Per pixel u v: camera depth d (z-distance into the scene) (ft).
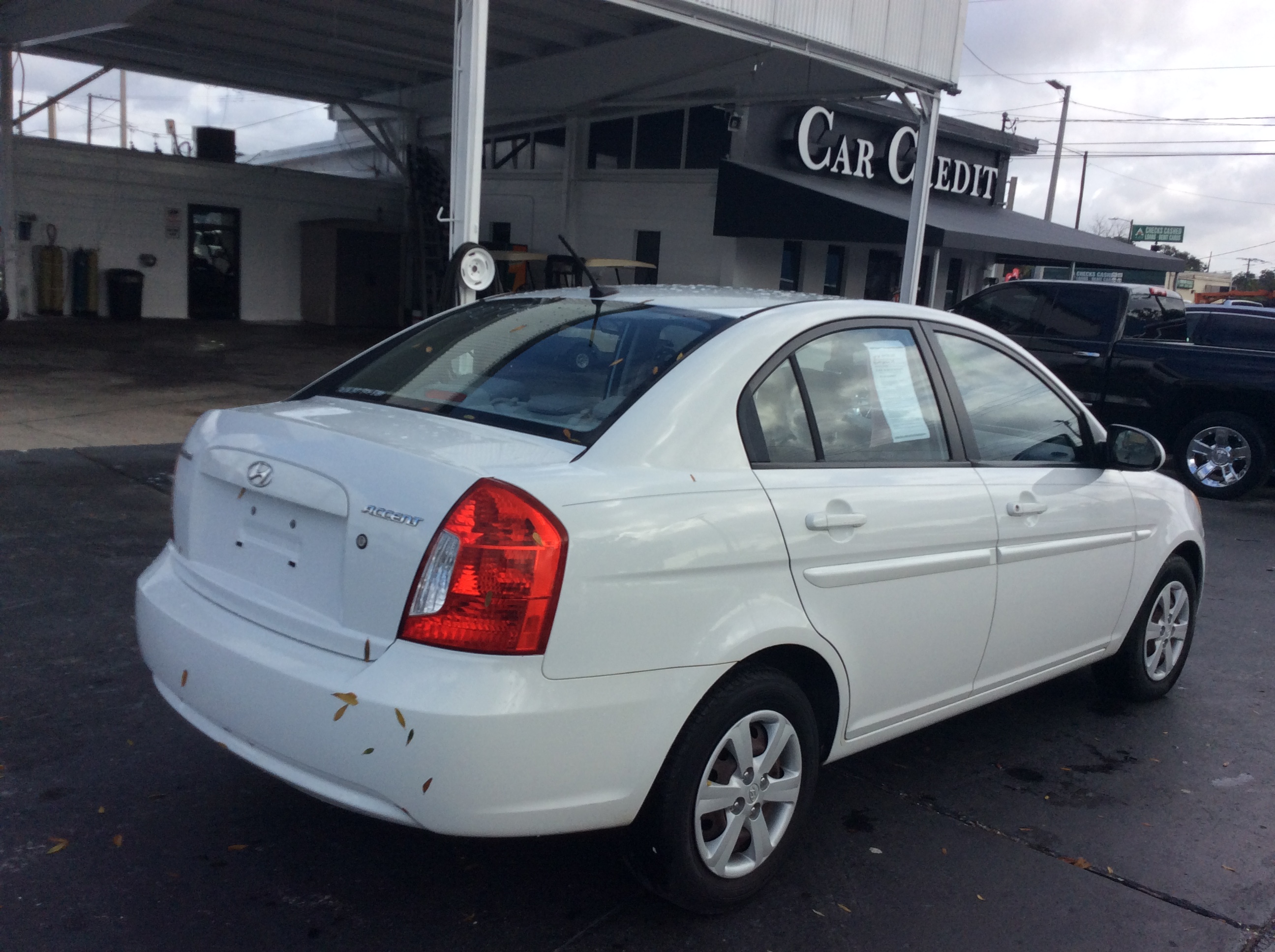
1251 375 32.22
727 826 9.11
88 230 60.03
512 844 10.36
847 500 9.75
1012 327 36.68
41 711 12.40
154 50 55.77
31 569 17.16
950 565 10.81
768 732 9.34
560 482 7.98
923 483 10.68
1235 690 16.37
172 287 63.93
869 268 71.82
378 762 7.52
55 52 56.44
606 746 8.01
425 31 49.75
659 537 8.24
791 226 55.72
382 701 7.47
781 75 49.44
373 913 9.09
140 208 61.82
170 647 9.04
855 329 10.82
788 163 61.82
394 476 7.95
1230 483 33.06
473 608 7.51
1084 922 9.72
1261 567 24.59
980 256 79.36
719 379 9.31
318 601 8.23
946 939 9.30
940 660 11.10
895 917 9.59
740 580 8.82
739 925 9.29
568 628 7.72
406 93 66.64
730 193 58.18
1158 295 36.65
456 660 7.52
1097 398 34.83
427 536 7.59
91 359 44.06
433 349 11.42
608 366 9.75
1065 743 13.94
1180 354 33.19
